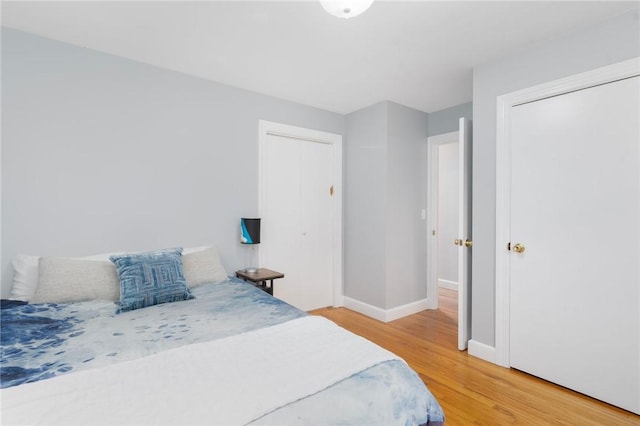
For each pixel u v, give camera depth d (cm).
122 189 228
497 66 225
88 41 207
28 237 197
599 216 182
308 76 260
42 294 175
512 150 218
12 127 193
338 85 279
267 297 198
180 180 253
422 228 353
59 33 198
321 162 355
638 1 162
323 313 341
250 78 264
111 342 129
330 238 363
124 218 229
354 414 86
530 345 209
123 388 91
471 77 260
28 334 137
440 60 230
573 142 191
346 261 363
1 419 76
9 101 192
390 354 117
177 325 149
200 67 244
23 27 191
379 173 323
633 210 171
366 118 338
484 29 189
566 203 194
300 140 339
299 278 340
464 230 246
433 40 202
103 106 221
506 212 219
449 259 465
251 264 293
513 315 217
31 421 76
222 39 204
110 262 200
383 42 205
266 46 212
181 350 116
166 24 187
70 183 210
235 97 282
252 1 165
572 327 191
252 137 293
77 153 212
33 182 198
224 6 169
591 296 184
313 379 96
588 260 186
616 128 176
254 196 294
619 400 174
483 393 189
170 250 219
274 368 103
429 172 357
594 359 183
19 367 108
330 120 351
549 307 201
